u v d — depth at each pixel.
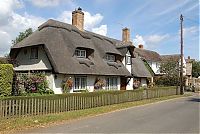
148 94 34.16
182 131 12.48
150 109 21.98
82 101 21.83
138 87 39.66
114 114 18.72
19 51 28.75
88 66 27.92
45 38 26.20
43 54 26.12
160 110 21.20
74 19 34.19
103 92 24.78
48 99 18.44
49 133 11.76
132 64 40.66
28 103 16.88
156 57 68.62
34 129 12.71
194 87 57.59
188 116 17.62
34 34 28.30
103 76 31.22
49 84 24.72
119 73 32.84
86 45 29.45
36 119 15.41
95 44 32.97
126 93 28.91
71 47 27.55
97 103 23.78
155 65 67.12
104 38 37.47
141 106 24.70
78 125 13.90
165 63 60.50
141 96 32.28
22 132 11.97
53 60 24.36
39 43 25.58
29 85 22.11
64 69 24.64
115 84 34.06
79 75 27.05
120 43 40.31
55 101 19.06
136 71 40.06
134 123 14.64
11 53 28.91
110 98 25.88
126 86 36.94
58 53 25.64
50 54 24.67
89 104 22.69
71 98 20.62
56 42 26.62
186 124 14.41
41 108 17.86
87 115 17.98
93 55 30.25
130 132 12.12
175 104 26.61
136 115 18.11
